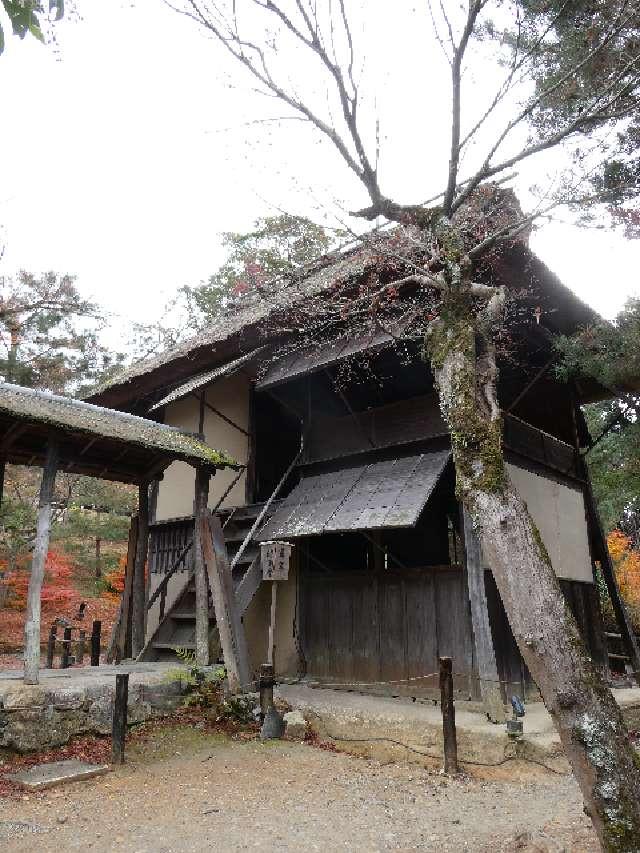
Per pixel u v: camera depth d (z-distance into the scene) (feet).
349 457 35.58
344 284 28.30
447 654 29.32
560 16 18.03
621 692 32.45
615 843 10.33
